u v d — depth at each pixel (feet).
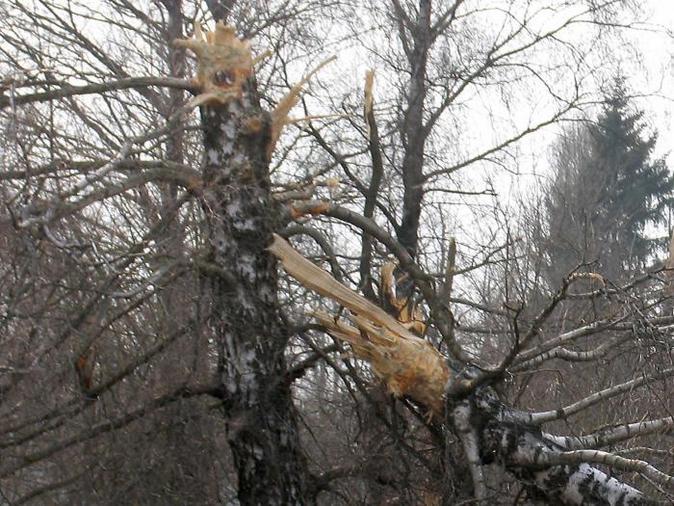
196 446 36.47
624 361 42.39
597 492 34.96
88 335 31.86
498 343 48.91
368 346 35.94
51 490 33.94
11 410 32.60
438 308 38.45
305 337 36.86
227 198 34.32
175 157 41.65
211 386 35.14
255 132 35.14
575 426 42.68
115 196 34.35
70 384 34.22
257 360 34.60
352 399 39.32
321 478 36.55
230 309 34.47
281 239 35.35
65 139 34.78
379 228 38.32
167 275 33.68
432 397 36.04
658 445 40.19
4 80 33.01
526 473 35.65
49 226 29.73
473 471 35.45
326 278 35.60
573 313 48.83
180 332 34.14
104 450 34.83
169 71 47.52
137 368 35.32
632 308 34.42
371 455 36.58
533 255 54.60
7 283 31.35
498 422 35.70
